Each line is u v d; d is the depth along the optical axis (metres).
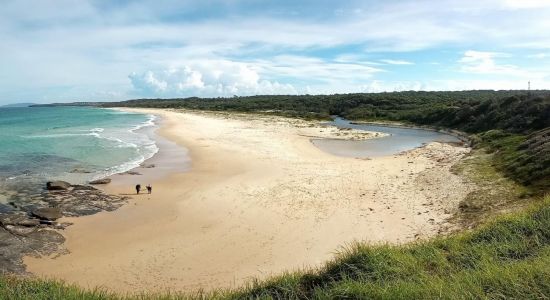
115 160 37.38
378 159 37.97
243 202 23.86
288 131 61.34
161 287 14.73
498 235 9.72
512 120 51.03
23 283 8.68
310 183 27.94
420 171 31.30
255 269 15.92
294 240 18.48
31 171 32.09
